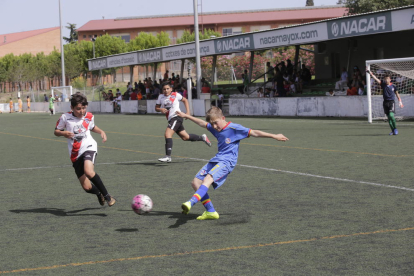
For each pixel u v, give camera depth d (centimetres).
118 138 1752
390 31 2155
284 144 1366
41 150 1459
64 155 1311
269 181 835
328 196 706
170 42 7419
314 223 568
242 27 7756
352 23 2320
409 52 2730
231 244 498
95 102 4422
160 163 1098
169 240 518
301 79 2977
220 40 3159
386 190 732
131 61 4044
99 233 554
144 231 557
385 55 2866
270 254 464
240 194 741
